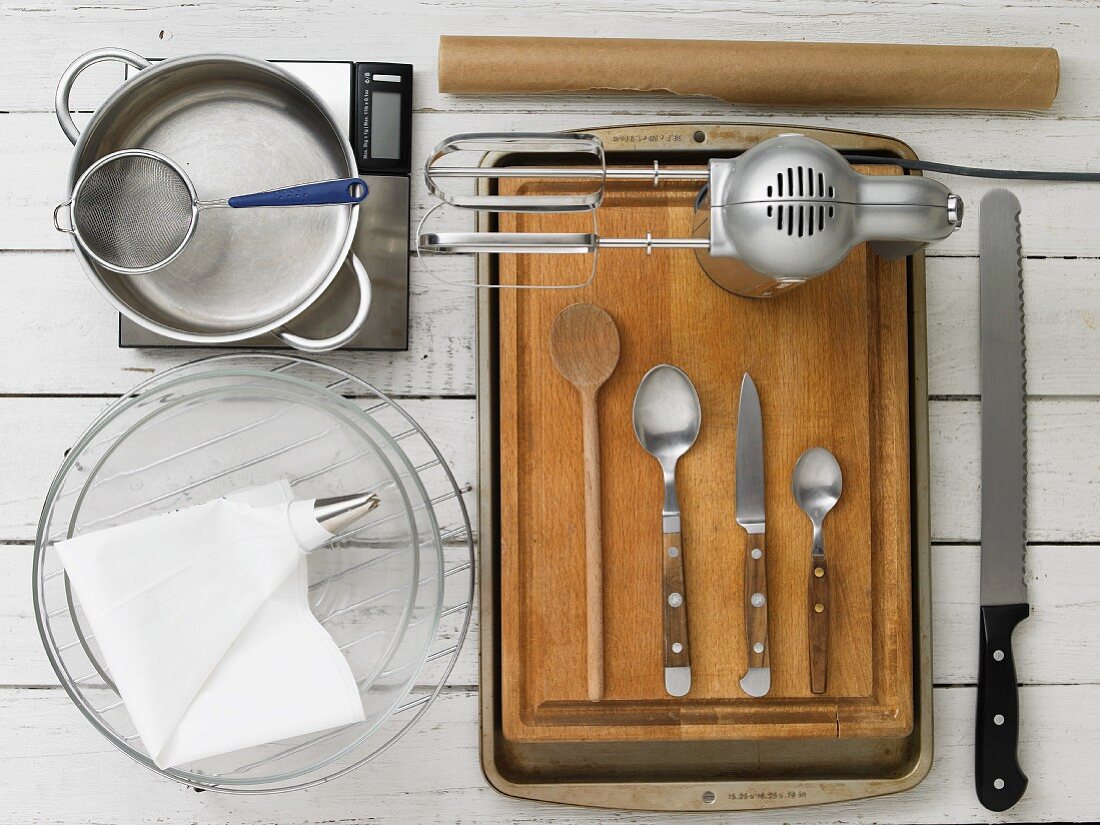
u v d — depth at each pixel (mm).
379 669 674
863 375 689
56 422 700
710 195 556
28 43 714
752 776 698
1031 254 735
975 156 737
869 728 679
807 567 686
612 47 693
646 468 683
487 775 670
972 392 724
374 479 684
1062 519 728
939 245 727
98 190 624
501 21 731
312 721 596
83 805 692
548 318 684
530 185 700
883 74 698
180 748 583
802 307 690
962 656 717
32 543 695
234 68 656
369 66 695
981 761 702
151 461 664
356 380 648
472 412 711
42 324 704
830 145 702
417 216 713
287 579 609
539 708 679
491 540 680
